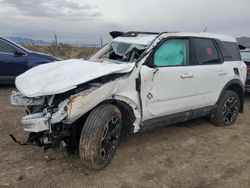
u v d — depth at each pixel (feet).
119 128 15.46
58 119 13.52
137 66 16.10
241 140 20.33
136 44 17.95
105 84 14.61
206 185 14.24
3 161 15.44
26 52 33.27
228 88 23.09
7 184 13.46
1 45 32.09
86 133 13.94
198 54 19.94
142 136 19.92
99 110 14.35
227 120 23.08
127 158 16.49
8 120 21.79
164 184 14.15
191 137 20.33
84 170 14.88
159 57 17.37
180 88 18.30
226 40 22.93
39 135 14.65
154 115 17.29
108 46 19.54
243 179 14.99
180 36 18.81
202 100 20.26
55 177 14.17
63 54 78.43
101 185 13.73
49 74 15.46
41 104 14.33
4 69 32.01
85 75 14.49
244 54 33.14
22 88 14.94
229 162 16.79
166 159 16.72
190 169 15.72
